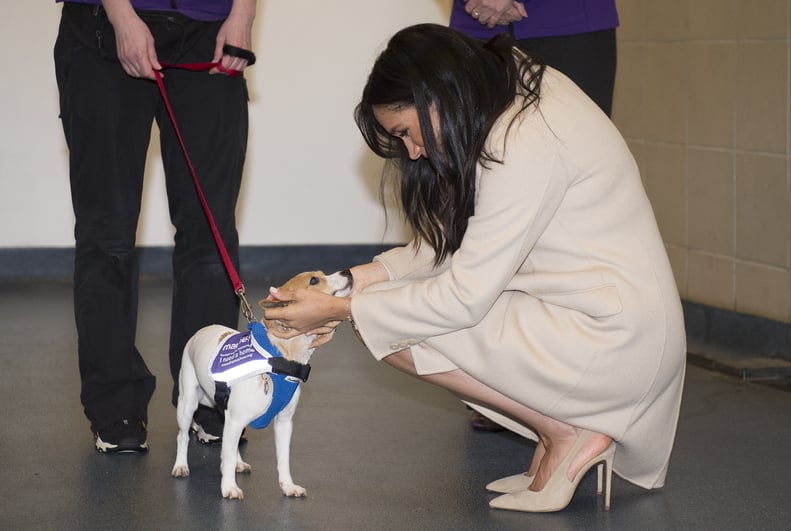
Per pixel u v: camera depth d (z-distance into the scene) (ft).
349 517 8.05
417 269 8.89
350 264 20.07
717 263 15.25
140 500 8.41
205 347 8.66
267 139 19.43
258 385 8.05
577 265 7.82
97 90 9.50
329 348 14.15
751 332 14.49
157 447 9.86
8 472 9.08
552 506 8.14
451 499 8.50
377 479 9.00
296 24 19.16
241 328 15.08
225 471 8.44
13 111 18.43
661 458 8.37
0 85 18.31
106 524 7.89
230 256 10.08
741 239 14.71
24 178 18.69
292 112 19.43
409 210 8.45
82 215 9.75
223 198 9.96
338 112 19.57
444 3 19.52
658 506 8.39
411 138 7.74
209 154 9.87
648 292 7.80
